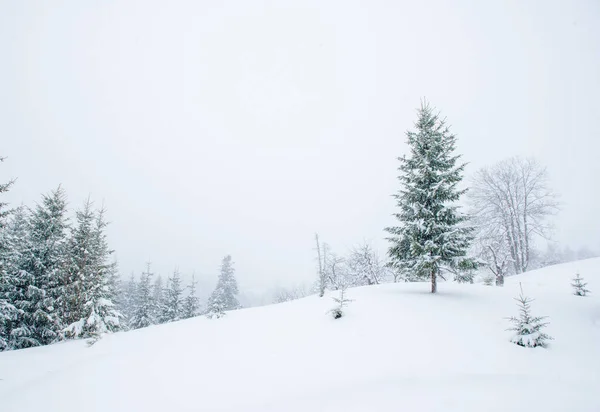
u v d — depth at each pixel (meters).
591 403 5.67
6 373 11.12
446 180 15.49
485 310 12.28
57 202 21.03
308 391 6.98
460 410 5.52
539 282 22.77
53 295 19.67
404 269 15.89
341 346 9.72
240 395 7.16
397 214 16.39
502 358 8.24
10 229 21.38
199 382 8.12
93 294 19.95
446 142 16.23
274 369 8.51
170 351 11.04
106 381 8.66
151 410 6.88
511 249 31.19
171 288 38.00
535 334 9.00
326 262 38.34
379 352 9.00
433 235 15.16
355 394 6.56
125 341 14.47
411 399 6.10
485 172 34.75
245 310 19.36
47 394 8.09
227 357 9.80
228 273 52.25
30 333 18.61
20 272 18.86
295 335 11.28
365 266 34.38
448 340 9.55
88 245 20.89
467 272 14.77
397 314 12.19
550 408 5.49
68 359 12.43
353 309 13.39
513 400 5.85
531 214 32.06
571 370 7.44
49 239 19.98
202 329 14.57
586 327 10.26
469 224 32.06
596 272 22.23
